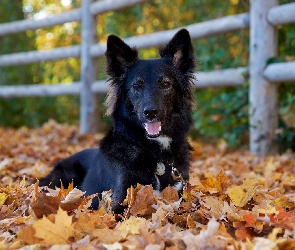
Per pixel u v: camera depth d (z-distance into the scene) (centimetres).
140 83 219
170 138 216
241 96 335
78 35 557
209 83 342
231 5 410
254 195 208
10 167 275
